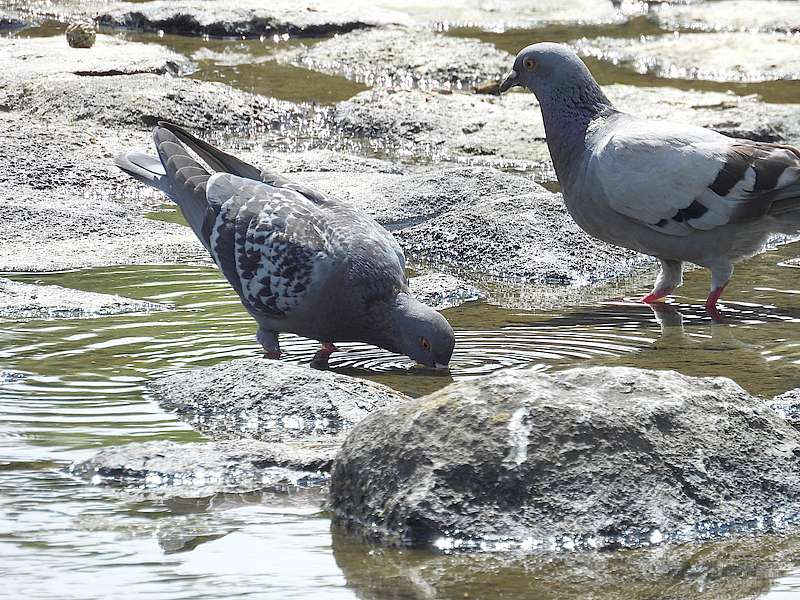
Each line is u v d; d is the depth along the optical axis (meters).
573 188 12.05
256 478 7.39
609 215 11.75
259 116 18.73
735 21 24.39
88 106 17.94
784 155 11.49
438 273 12.46
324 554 6.41
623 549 6.55
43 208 13.66
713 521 6.79
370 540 6.61
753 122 17.36
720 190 11.32
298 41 23.45
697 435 7.05
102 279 11.63
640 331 10.73
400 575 6.18
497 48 22.78
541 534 6.59
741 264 13.01
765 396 8.94
